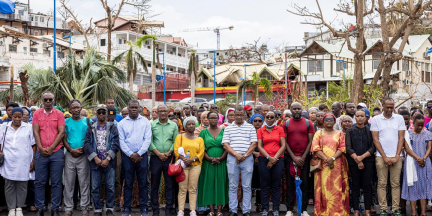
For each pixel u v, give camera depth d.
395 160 8.27
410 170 8.38
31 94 19.88
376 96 17.45
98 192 8.56
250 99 43.72
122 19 56.31
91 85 18.23
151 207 9.46
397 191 8.45
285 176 9.55
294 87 31.69
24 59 47.62
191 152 8.56
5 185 8.38
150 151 8.73
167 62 61.03
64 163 8.47
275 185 8.58
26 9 63.34
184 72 65.88
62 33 65.69
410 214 9.00
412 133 8.61
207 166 8.79
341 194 8.27
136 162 8.46
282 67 49.50
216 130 8.89
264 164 8.56
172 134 8.85
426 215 8.61
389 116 8.47
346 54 44.09
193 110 12.23
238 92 35.72
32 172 8.54
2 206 9.25
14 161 8.27
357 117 8.37
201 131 8.99
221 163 8.78
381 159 8.40
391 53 18.09
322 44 43.72
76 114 8.45
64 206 9.18
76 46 51.69
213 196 8.72
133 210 9.41
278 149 8.54
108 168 8.46
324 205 8.32
